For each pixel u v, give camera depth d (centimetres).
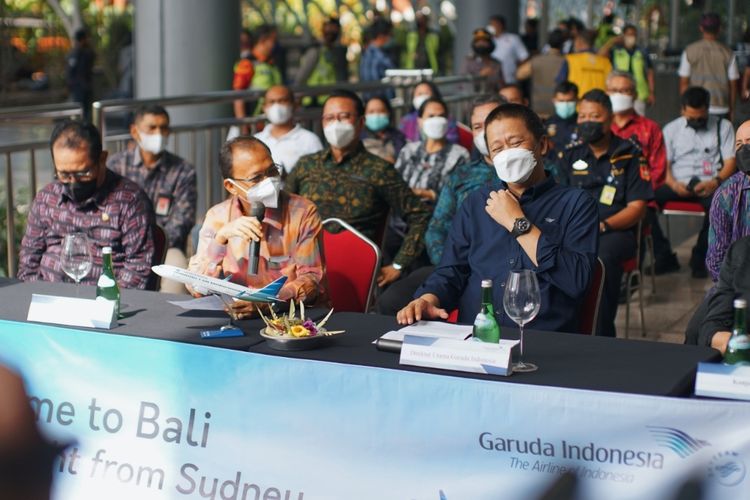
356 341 459
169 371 446
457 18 2162
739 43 2388
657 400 372
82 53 2398
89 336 458
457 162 886
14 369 471
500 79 1648
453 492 403
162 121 809
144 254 623
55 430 465
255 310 496
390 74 1534
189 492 444
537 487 390
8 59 3250
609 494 380
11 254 846
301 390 424
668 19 2642
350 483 418
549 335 470
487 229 541
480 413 396
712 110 1415
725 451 365
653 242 1060
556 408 385
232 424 436
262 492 432
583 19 2948
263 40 1495
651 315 919
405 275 801
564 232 533
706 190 992
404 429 409
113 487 457
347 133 749
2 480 472
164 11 1250
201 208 1066
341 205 762
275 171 538
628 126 988
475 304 538
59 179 630
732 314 468
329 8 3444
